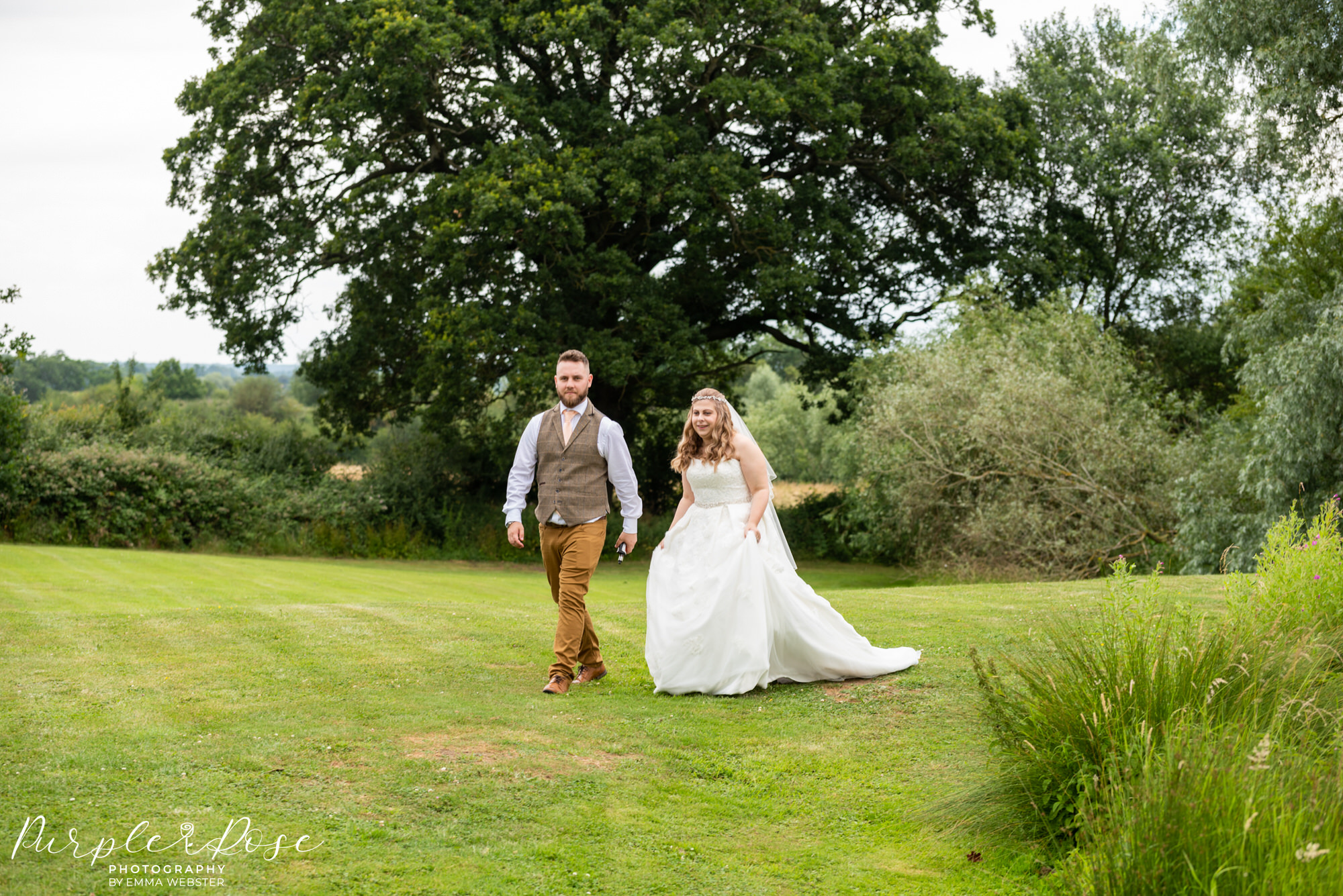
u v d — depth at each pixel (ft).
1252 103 43.93
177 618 22.47
